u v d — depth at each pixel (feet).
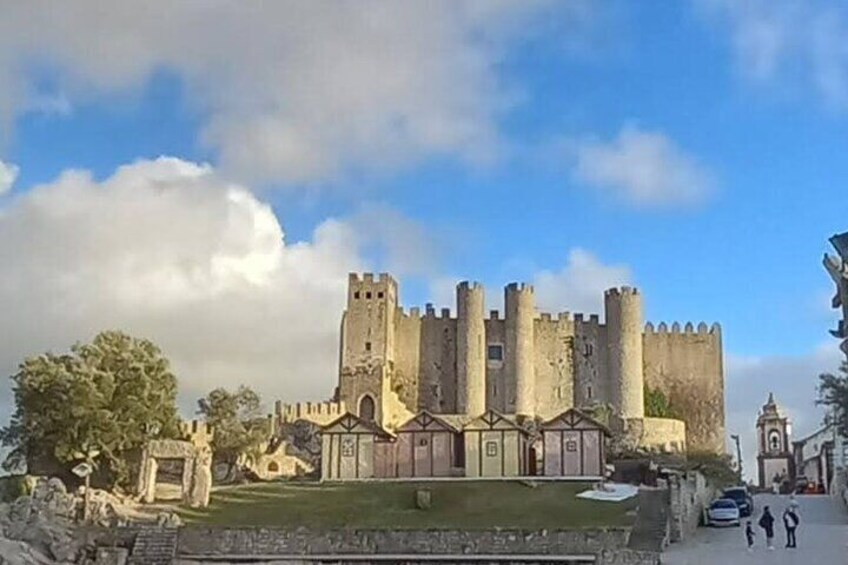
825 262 187.83
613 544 208.13
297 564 213.46
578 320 517.96
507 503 256.73
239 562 216.13
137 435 292.81
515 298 510.99
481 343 505.66
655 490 254.47
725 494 287.48
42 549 214.69
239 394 372.79
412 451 322.96
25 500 242.17
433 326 513.45
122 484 290.76
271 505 261.85
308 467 382.42
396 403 492.54
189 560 216.95
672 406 518.78
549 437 312.91
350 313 497.05
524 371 503.20
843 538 218.18
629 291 515.09
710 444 515.50
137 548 219.20
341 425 326.65
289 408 431.02
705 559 193.77
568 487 278.26
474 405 497.87
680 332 528.22
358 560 211.61
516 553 209.77
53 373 290.97
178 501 271.69
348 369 489.26
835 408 325.42
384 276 501.15
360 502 262.67
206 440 351.25
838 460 359.46
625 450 424.87
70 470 289.94
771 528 213.05
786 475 516.73
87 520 242.58
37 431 288.71
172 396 311.88
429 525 231.09
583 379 511.81
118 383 298.15
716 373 524.52
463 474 318.24
